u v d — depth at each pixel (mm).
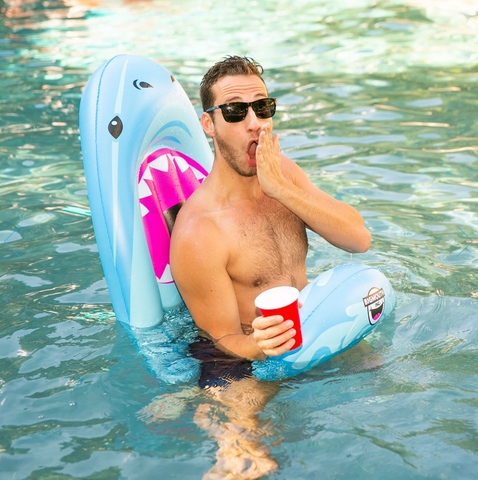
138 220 2445
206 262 2195
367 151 4234
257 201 2377
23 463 1732
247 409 1923
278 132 4703
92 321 2498
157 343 2328
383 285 2320
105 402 1998
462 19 7801
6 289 2766
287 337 1851
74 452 1772
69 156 4418
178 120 2740
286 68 6309
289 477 1628
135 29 8297
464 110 4918
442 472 1604
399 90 5500
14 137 4812
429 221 3227
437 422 1797
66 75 6391
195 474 1662
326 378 2064
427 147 4246
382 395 1943
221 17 8758
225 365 2133
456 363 2090
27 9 9812
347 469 1642
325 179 3807
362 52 6730
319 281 2258
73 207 3613
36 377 2139
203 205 2318
